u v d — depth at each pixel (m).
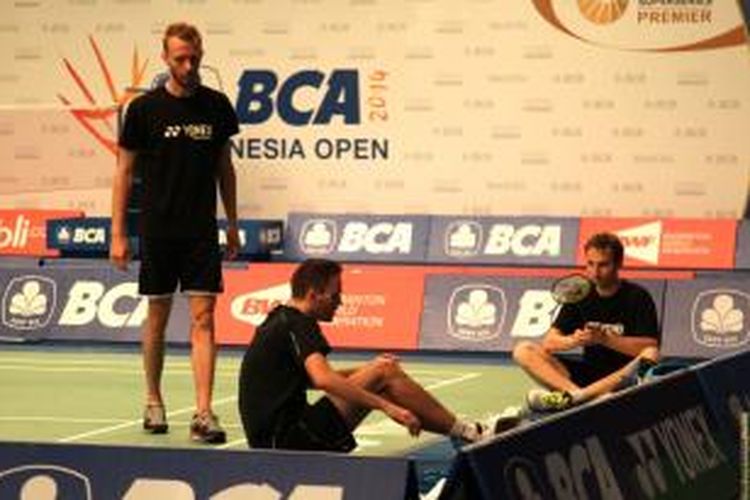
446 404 20.78
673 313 26.02
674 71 30.52
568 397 17.41
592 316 18.44
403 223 30.70
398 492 8.35
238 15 32.19
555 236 29.75
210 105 17.28
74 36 32.91
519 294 26.94
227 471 8.65
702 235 29.11
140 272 17.47
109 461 8.85
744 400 14.05
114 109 32.66
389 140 31.75
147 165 17.20
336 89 31.92
